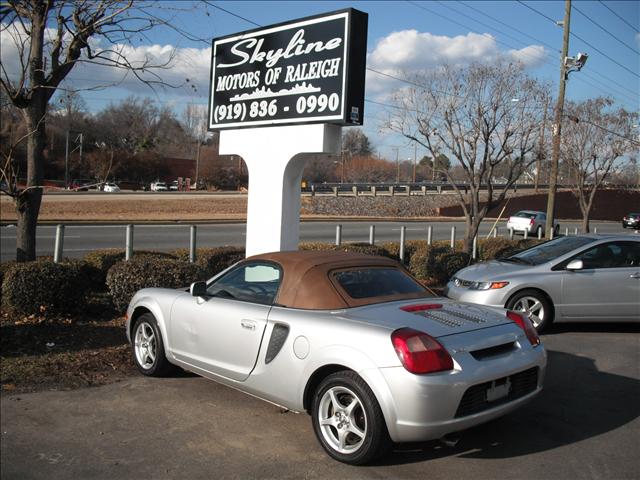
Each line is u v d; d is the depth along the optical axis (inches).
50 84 339.3
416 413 143.1
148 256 401.7
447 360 147.6
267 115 341.4
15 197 347.9
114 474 148.6
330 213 1904.5
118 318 319.3
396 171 4382.4
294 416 189.6
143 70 337.7
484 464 157.6
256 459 158.4
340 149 327.0
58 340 270.2
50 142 1732.3
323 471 151.9
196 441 169.5
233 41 360.8
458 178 1920.5
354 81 307.9
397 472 152.1
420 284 195.9
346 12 303.7
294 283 181.2
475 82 524.4
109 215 1332.4
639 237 327.9
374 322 157.6
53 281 302.5
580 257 323.0
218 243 823.1
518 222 1338.6
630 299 315.6
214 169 3415.4
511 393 162.6
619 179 1051.9
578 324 352.5
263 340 178.1
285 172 335.3
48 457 157.6
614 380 239.3
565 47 773.9
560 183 1159.0
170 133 3444.9
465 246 550.9
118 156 2282.2
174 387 216.8
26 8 330.3
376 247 493.7
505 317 175.8
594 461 160.6
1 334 269.4
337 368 160.2
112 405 197.2
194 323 205.5
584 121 794.2
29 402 197.3
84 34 331.0
